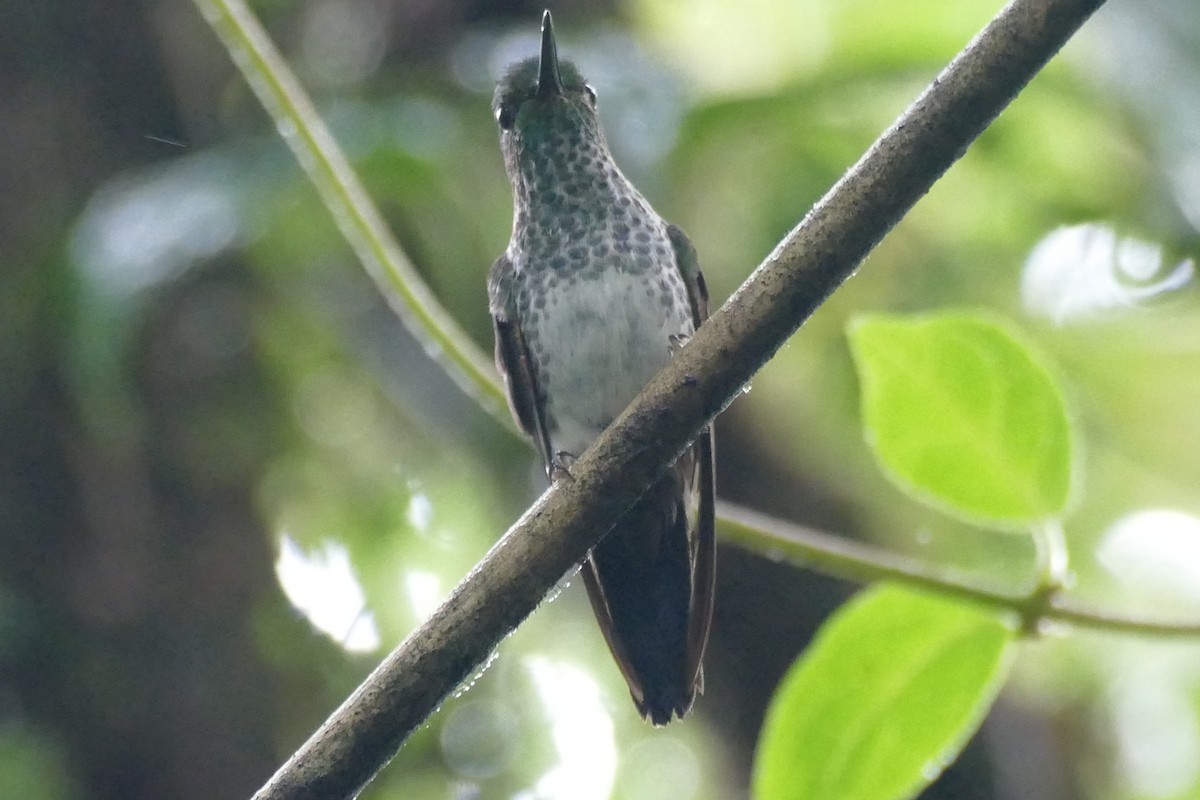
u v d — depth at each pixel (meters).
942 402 4.27
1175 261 9.47
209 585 8.79
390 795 10.21
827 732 4.23
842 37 9.41
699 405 4.01
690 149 8.81
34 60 9.14
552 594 4.33
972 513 4.27
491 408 5.64
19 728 8.16
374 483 9.79
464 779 10.31
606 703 10.70
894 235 9.81
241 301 9.22
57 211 8.89
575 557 4.06
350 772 3.90
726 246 9.30
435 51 9.34
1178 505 9.73
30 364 8.71
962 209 9.85
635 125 8.38
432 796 10.27
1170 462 9.77
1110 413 9.86
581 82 7.46
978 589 4.22
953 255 9.85
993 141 9.51
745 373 3.99
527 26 9.51
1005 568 9.11
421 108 8.59
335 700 9.14
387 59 9.38
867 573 4.51
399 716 3.92
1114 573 9.68
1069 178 9.55
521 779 10.38
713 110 8.81
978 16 9.27
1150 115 8.40
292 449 9.42
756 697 9.23
